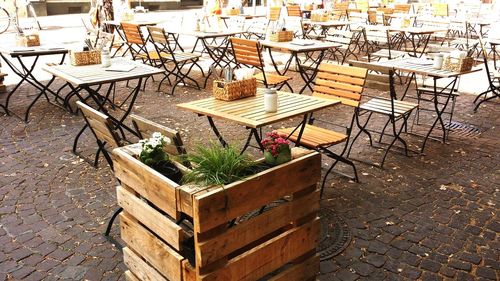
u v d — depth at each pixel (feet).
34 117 19.10
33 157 14.89
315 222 7.99
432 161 15.05
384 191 12.80
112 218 10.39
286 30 22.56
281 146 7.29
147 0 75.87
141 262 7.93
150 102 21.99
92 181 13.23
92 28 30.78
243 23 30.07
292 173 7.32
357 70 13.38
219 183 6.45
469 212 11.69
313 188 7.85
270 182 7.01
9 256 9.69
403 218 11.35
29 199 12.12
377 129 18.25
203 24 26.91
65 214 11.40
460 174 14.05
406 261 9.61
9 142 16.19
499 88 21.81
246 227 6.86
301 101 11.55
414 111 20.79
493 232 10.75
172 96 23.20
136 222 7.86
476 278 9.07
